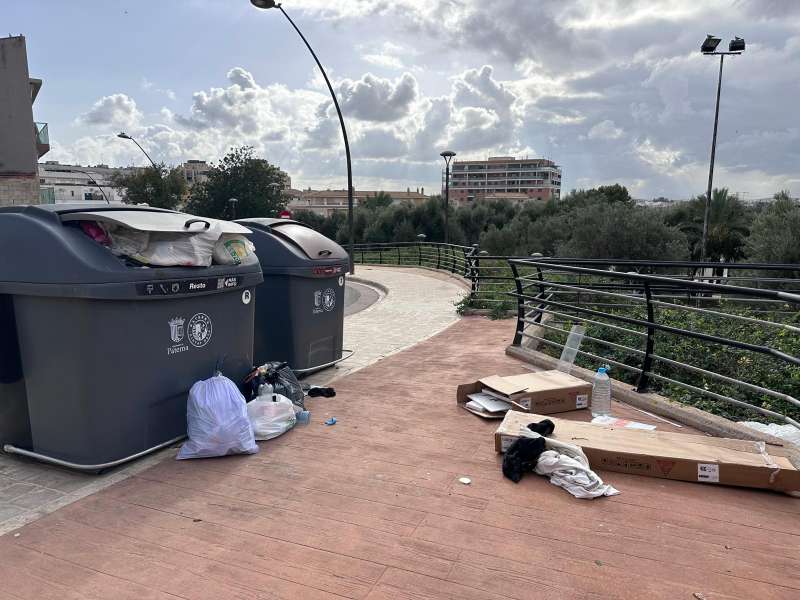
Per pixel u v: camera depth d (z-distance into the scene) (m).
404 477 3.82
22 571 2.85
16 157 23.64
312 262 6.16
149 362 4.11
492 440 4.44
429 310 12.20
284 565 2.84
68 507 3.49
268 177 66.19
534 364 6.87
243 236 5.02
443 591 2.62
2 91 23.23
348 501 3.50
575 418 4.94
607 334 7.94
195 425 4.18
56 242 3.77
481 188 148.25
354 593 2.62
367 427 4.79
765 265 7.72
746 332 7.68
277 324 6.14
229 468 4.02
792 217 18.86
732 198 35.41
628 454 3.77
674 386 5.58
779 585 2.62
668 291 10.05
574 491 3.49
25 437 4.13
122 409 3.97
